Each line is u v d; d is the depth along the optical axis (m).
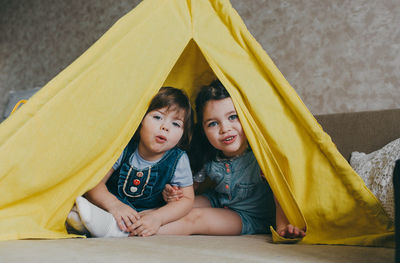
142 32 0.99
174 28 1.04
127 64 0.95
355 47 1.63
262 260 0.63
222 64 1.02
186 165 1.14
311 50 1.74
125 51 0.96
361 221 0.89
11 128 0.81
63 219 0.87
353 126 1.40
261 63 1.01
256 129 0.97
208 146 1.22
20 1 3.25
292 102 0.97
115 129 0.93
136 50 0.97
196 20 1.07
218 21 1.08
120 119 0.93
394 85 1.52
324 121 1.48
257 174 1.17
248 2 1.97
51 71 2.96
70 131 0.86
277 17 1.86
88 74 0.90
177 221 1.06
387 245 0.82
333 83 1.66
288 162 0.95
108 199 1.00
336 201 0.91
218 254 0.68
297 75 1.76
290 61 1.79
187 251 0.69
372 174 1.06
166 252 0.66
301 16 1.79
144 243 0.78
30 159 0.81
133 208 1.09
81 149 0.87
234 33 1.05
